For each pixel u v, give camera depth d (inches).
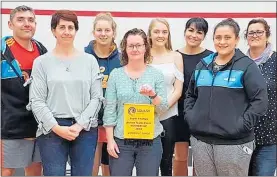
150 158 106.2
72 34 106.4
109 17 120.1
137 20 127.7
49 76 105.0
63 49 107.3
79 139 106.5
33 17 114.1
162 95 107.1
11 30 124.0
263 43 116.5
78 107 105.6
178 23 128.2
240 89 103.6
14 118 113.2
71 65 106.4
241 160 104.2
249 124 101.2
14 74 112.0
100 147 125.3
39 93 105.1
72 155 107.8
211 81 105.6
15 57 112.6
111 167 108.0
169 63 121.6
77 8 127.0
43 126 104.0
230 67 104.7
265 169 115.4
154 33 121.6
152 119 105.4
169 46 124.2
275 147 116.6
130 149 106.3
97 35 118.8
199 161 108.2
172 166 132.8
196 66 112.6
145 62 111.0
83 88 105.9
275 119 115.1
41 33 127.1
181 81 121.5
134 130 105.6
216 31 105.6
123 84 106.2
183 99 124.2
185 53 126.1
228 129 102.3
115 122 107.3
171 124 121.8
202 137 106.9
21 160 116.0
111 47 121.9
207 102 105.3
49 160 105.5
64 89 104.6
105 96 109.2
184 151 131.6
